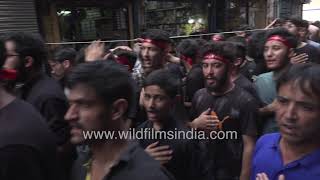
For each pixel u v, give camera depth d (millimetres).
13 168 1581
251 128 2641
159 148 2307
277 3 9828
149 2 7703
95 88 1332
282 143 1673
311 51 4203
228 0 8836
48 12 6508
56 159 1794
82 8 6922
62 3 6648
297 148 1587
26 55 2520
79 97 1347
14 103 1723
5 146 1571
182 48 4270
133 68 3438
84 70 1369
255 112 2670
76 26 6902
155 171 1359
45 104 2529
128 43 7293
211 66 2750
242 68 4074
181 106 2705
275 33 2994
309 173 1550
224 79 2754
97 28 7152
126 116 1445
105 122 1370
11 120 1646
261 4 9531
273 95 2973
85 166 1562
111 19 7297
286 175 1603
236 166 2719
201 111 2889
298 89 1490
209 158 2742
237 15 9102
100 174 1438
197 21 8430
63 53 3617
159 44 3096
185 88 3758
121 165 1367
